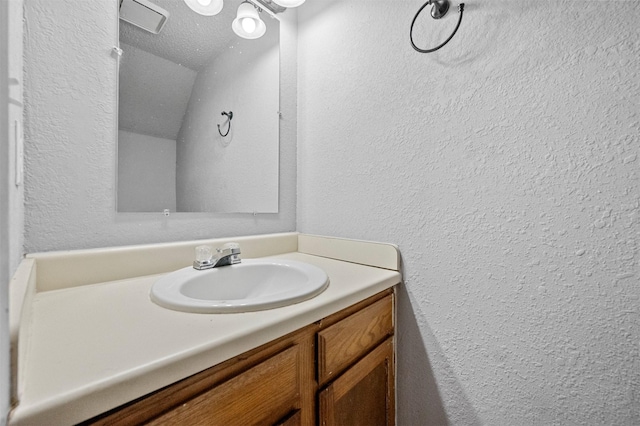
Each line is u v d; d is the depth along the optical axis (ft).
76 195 2.31
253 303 1.70
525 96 2.10
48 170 2.17
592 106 1.84
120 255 2.41
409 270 2.81
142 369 1.09
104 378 1.02
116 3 2.56
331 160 3.60
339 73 3.50
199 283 2.48
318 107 3.78
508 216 2.19
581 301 1.89
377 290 2.42
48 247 2.17
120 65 2.59
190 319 1.57
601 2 1.80
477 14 2.34
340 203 3.49
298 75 4.08
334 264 3.17
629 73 1.71
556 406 2.00
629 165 1.72
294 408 1.72
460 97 2.44
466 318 2.43
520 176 2.13
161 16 2.89
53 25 2.19
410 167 2.80
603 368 1.82
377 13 3.08
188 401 1.24
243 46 3.57
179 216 2.98
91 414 0.97
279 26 3.91
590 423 1.87
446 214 2.54
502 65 2.20
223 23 3.41
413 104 2.77
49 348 1.23
